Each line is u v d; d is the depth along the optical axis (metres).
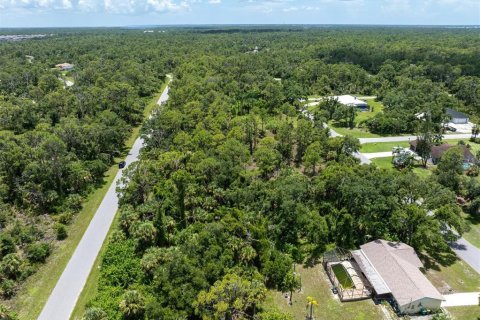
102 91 110.81
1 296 44.81
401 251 49.06
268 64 174.38
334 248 52.34
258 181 63.38
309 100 137.88
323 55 199.25
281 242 54.47
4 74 135.50
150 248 48.53
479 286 46.25
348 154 77.12
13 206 64.38
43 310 42.66
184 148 75.06
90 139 78.12
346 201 56.31
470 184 64.06
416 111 110.94
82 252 52.72
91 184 71.38
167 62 185.88
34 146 72.69
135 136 99.44
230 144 72.19
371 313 42.62
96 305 40.72
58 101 103.38
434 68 155.00
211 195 60.81
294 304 44.28
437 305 42.22
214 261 43.56
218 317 37.44
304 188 58.09
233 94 119.31
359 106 126.44
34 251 50.41
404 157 80.50
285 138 83.12
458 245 54.25
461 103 124.56
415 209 51.38
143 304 40.03
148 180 61.44
